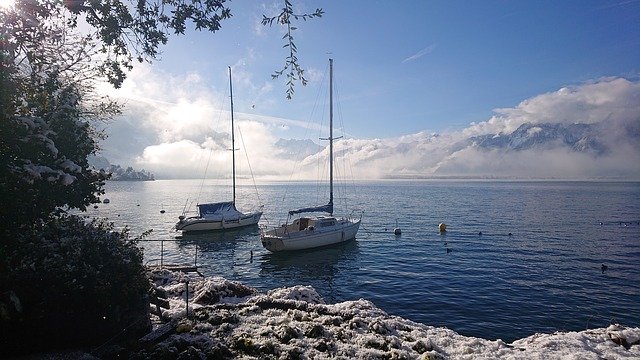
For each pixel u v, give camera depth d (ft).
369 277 100.58
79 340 28.60
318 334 30.68
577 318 70.90
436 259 123.44
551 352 31.78
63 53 27.07
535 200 452.76
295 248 125.08
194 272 65.62
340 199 472.85
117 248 32.53
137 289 31.78
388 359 27.71
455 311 73.56
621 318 71.31
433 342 32.19
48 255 29.01
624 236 175.11
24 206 26.25
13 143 25.85
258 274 105.09
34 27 25.03
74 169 28.73
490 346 32.73
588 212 295.28
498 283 94.07
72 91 28.99
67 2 22.48
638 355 32.09
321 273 105.40
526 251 138.21
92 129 33.19
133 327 31.37
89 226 34.04
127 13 23.13
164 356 26.27
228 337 29.73
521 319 69.56
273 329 31.37
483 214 278.26
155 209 312.09
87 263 29.66
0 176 24.93
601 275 103.60
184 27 22.85
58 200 29.48
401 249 140.36
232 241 155.84
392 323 36.01
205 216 175.83
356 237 168.55
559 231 190.80
